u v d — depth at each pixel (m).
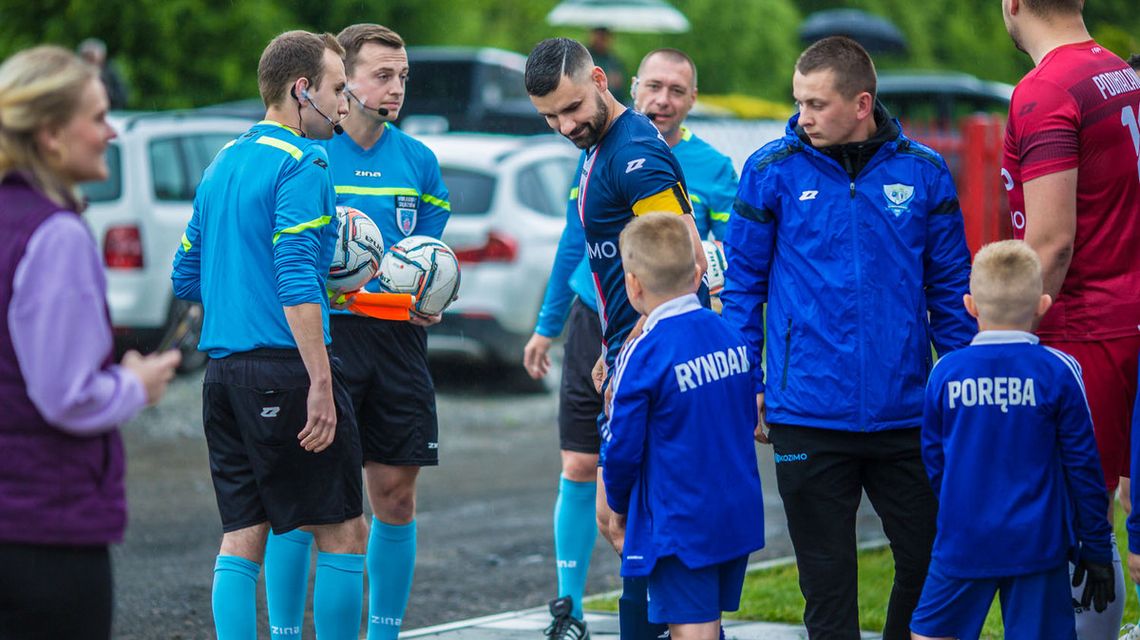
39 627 5.61
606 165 8.48
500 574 12.69
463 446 18.98
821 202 8.12
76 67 5.66
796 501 8.21
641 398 7.51
